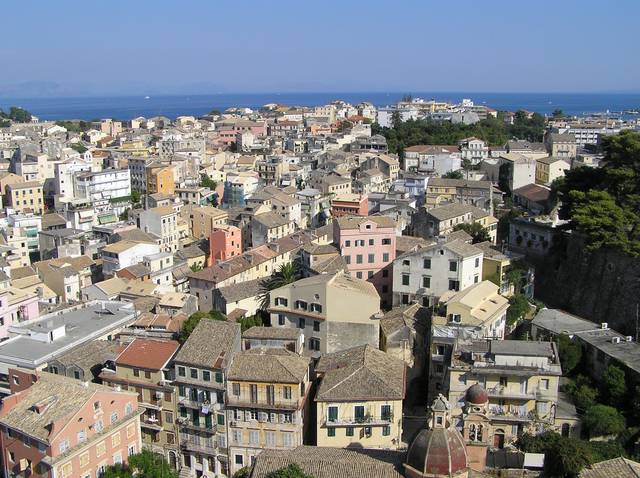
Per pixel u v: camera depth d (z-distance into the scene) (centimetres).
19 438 8419
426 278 12469
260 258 15375
